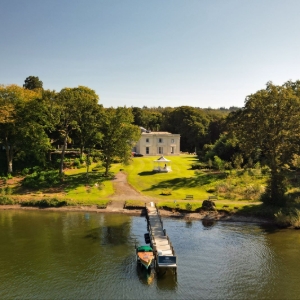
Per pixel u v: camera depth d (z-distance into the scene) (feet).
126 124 276.41
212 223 180.04
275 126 192.34
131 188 243.81
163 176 277.64
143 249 127.54
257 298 102.06
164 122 557.33
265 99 189.98
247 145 201.16
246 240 153.17
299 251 139.64
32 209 205.16
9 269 119.44
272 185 202.08
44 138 271.49
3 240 149.18
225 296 102.78
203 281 112.06
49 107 264.52
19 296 101.55
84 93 292.20
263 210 191.93
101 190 236.43
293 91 195.83
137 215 193.88
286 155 199.52
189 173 289.94
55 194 225.35
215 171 292.61
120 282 110.22
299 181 243.81
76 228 168.14
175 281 111.55
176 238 154.61
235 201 212.02
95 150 297.12
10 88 269.64
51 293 103.19
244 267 123.44
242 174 268.82
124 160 272.72
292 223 173.37
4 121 250.78
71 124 273.54
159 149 411.75
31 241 148.15
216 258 131.44
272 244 148.05
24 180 252.01
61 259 128.26
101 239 151.43
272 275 117.19
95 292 103.96
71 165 306.96
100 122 270.87
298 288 108.27
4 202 212.64
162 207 202.08
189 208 197.16
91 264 123.95
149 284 109.19
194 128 481.87
